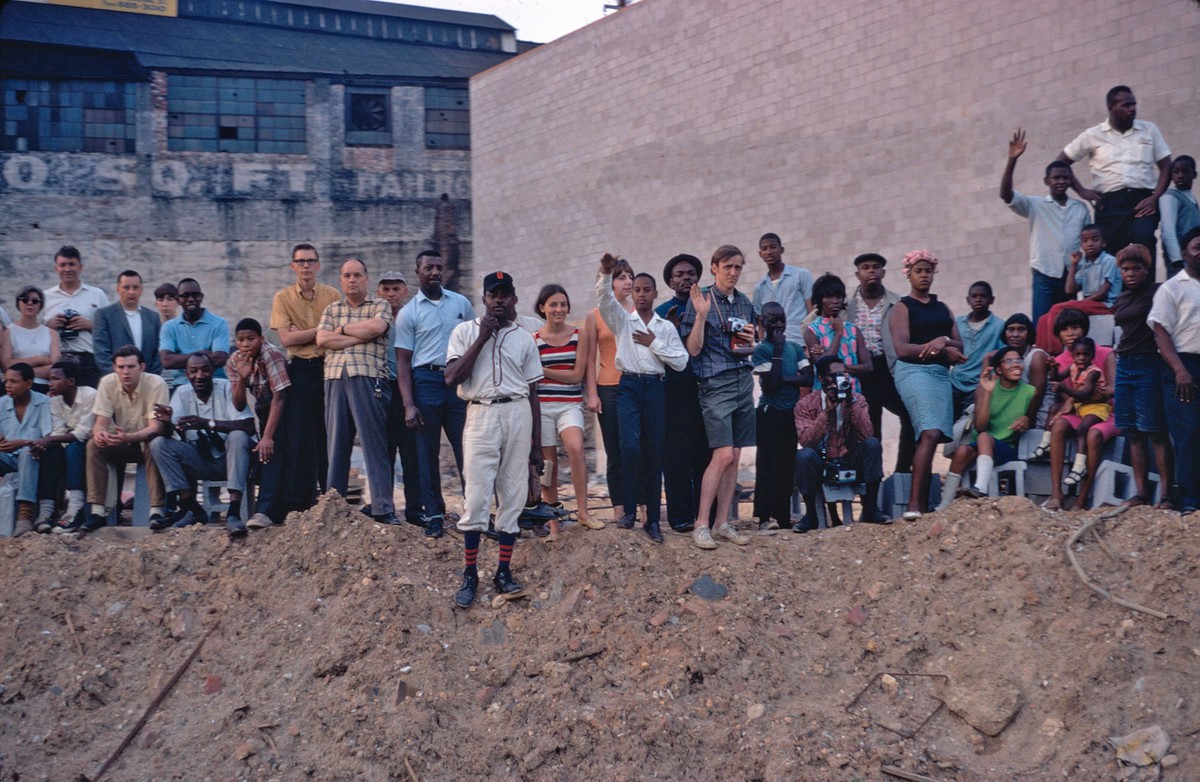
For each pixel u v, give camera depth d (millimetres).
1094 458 7336
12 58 22844
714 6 15172
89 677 6613
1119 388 7234
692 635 6715
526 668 6492
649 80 16203
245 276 23641
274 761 6086
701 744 6141
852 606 7004
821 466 7648
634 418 7230
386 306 7457
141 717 6445
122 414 7652
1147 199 8633
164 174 23344
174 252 23297
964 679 6430
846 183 13594
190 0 25953
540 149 18031
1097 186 8961
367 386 7383
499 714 6266
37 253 22672
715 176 15242
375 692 6348
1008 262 11930
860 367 7719
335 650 6578
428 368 7363
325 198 24094
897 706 6387
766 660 6621
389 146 24547
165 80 23469
